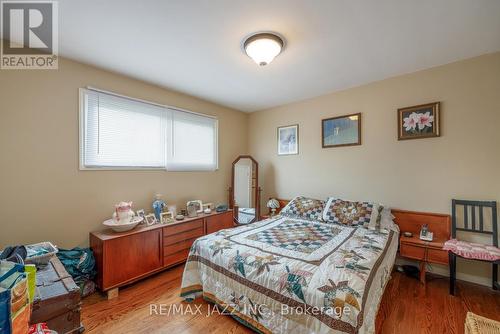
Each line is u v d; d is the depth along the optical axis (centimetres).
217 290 175
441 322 166
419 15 155
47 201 200
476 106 217
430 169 241
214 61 221
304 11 151
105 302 192
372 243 195
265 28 169
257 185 382
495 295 199
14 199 184
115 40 184
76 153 217
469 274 221
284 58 216
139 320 169
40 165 196
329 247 184
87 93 224
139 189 264
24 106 189
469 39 186
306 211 290
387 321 168
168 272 252
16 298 83
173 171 301
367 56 214
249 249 179
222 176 371
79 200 218
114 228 215
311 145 335
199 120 335
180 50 200
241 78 264
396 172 262
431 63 230
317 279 134
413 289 212
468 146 221
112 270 201
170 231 250
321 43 190
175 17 156
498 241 207
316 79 268
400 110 257
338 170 308
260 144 401
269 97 332
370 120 280
